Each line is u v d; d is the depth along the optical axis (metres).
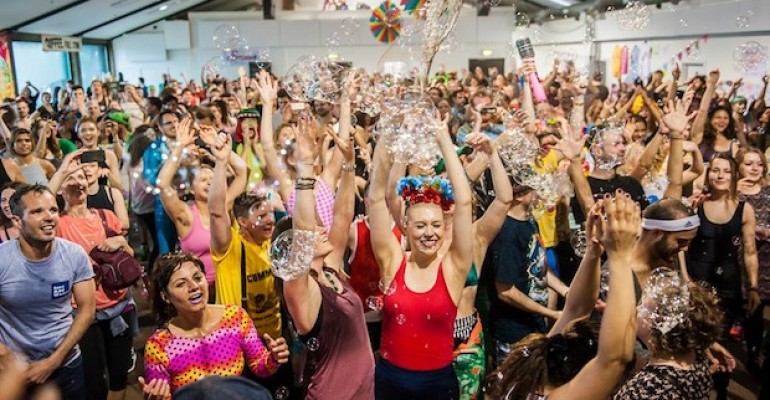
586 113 6.79
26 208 2.28
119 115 6.48
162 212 4.00
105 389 2.86
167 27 16.55
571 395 1.42
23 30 12.25
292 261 2.01
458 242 2.13
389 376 2.17
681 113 3.29
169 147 4.88
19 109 6.09
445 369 2.15
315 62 3.69
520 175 2.83
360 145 4.28
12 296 2.33
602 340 1.39
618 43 12.98
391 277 2.23
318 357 2.10
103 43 16.47
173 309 2.14
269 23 16.36
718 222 3.09
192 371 2.08
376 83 4.09
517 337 2.76
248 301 2.61
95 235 3.07
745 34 9.07
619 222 1.40
